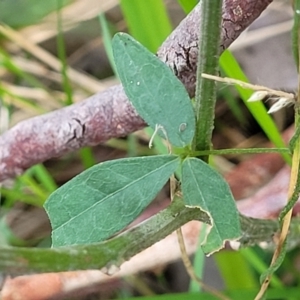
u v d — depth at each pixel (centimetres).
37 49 49
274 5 44
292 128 41
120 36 18
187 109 18
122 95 26
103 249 17
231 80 20
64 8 50
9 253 15
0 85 45
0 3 50
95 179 18
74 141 29
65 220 18
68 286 36
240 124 48
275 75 46
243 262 35
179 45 23
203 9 18
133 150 46
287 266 39
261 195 36
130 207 18
